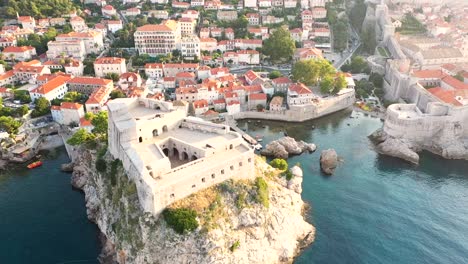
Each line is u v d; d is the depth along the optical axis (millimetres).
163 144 116250
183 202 101062
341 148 172375
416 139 174000
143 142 115625
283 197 120062
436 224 126938
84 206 132125
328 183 146500
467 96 180000
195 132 123000
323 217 128000
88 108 188750
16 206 132250
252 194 110500
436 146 172125
